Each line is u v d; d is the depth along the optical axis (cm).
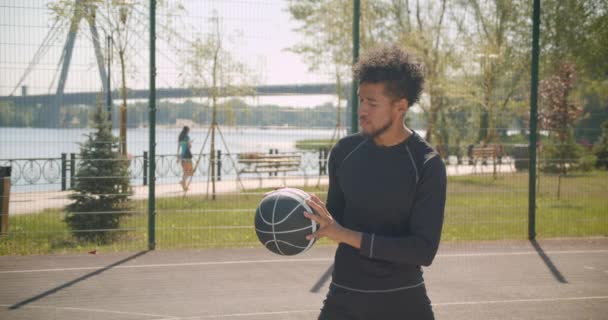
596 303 577
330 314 243
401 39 1781
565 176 1236
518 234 930
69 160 853
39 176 951
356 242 219
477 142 1167
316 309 543
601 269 718
